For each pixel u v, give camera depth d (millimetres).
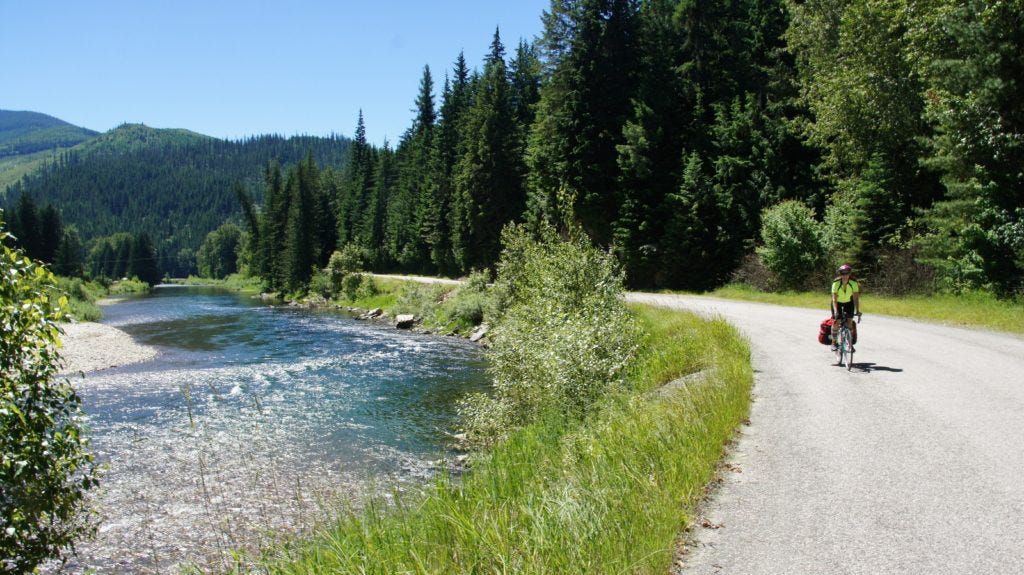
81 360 25062
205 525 8672
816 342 13984
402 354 25688
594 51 40812
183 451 12328
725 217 36562
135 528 8680
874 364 10758
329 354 26047
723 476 5727
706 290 36938
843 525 4535
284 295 79125
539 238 38188
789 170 36906
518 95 65250
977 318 16438
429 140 75438
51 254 102188
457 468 10617
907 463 5727
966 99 20453
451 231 62219
